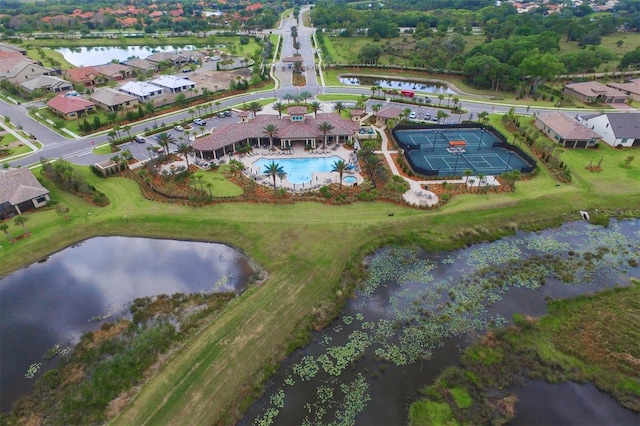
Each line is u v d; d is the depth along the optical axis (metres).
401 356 55.66
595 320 59.91
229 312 61.88
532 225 81.44
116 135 118.94
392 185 88.69
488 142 114.94
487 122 124.88
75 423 47.78
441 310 62.75
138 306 64.06
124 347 56.97
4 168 100.56
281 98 153.12
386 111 125.81
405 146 108.19
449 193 89.06
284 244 75.44
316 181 94.50
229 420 47.75
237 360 54.53
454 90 165.38
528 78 165.38
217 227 80.50
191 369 53.28
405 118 127.12
